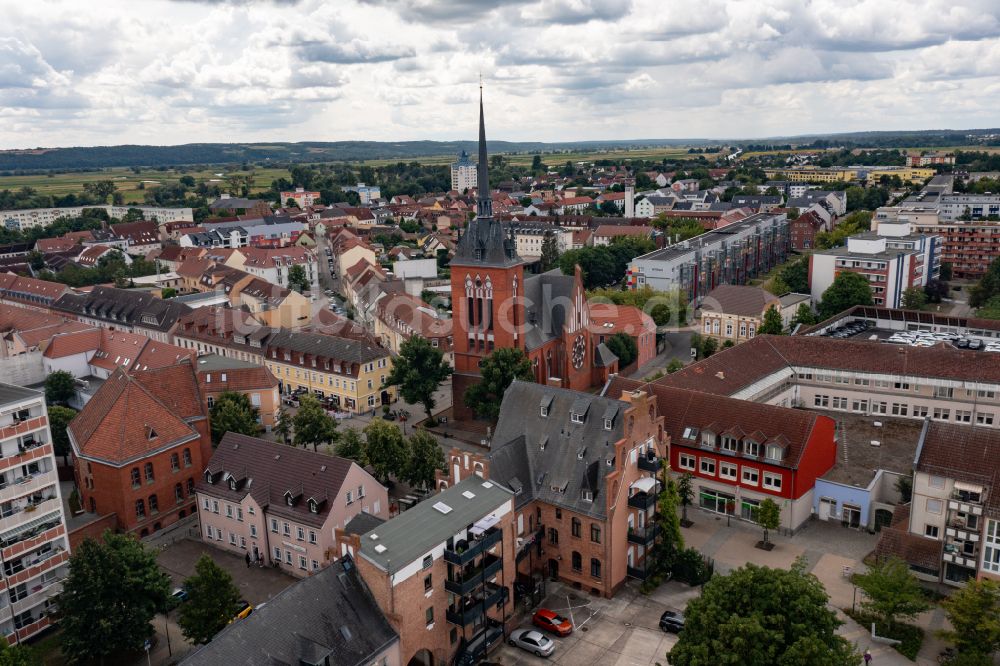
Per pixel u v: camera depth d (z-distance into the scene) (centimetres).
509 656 6481
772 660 5119
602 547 7181
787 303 17800
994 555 6838
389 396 13700
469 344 12188
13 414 6906
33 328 15250
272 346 14550
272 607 5322
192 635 6391
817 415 8475
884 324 15000
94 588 6275
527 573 7575
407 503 9225
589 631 6788
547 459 7731
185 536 8950
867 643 6512
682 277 19412
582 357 13288
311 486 8000
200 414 9819
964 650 5962
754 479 8550
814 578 5681
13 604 6856
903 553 7406
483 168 11656
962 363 10425
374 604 5747
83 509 9188
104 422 8838
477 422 12375
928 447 7512
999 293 19225
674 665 5491
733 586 5481
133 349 13488
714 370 10625
